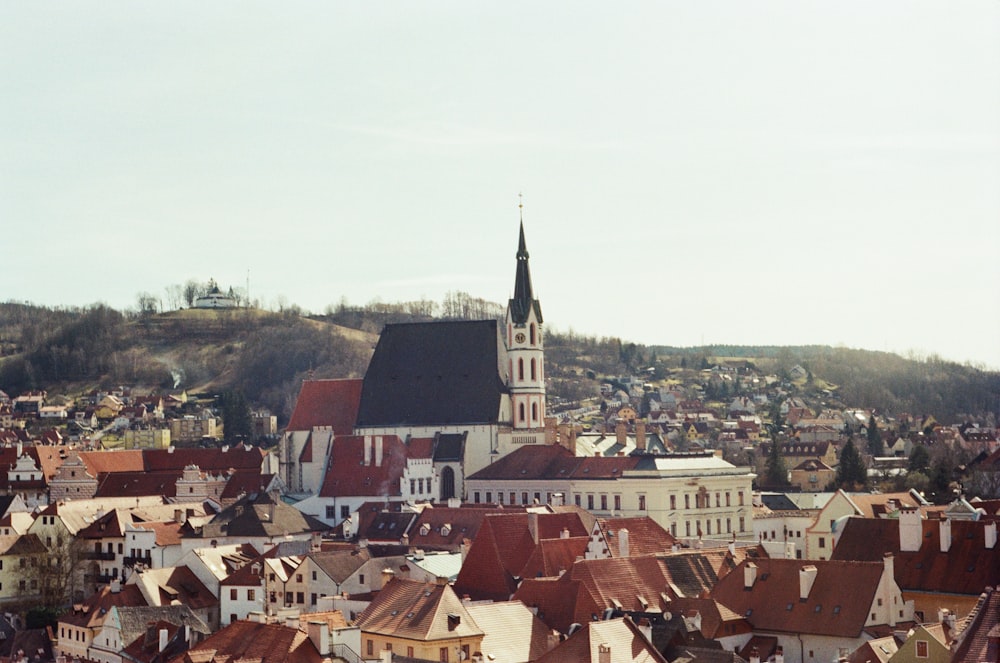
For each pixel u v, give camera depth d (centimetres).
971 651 14750
